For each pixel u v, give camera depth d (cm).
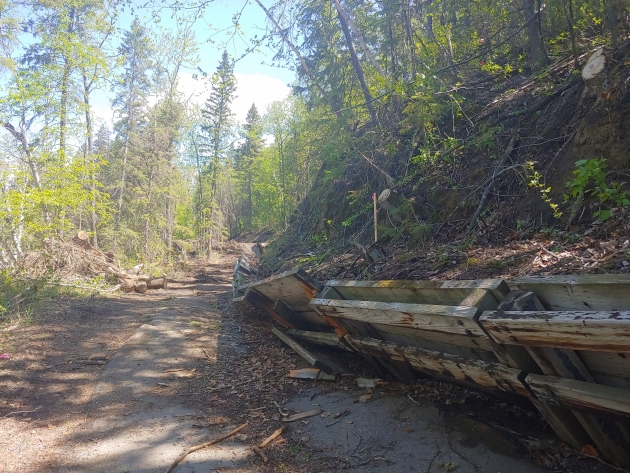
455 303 340
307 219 1285
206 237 3222
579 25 808
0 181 1250
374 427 413
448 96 846
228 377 592
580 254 397
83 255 1388
